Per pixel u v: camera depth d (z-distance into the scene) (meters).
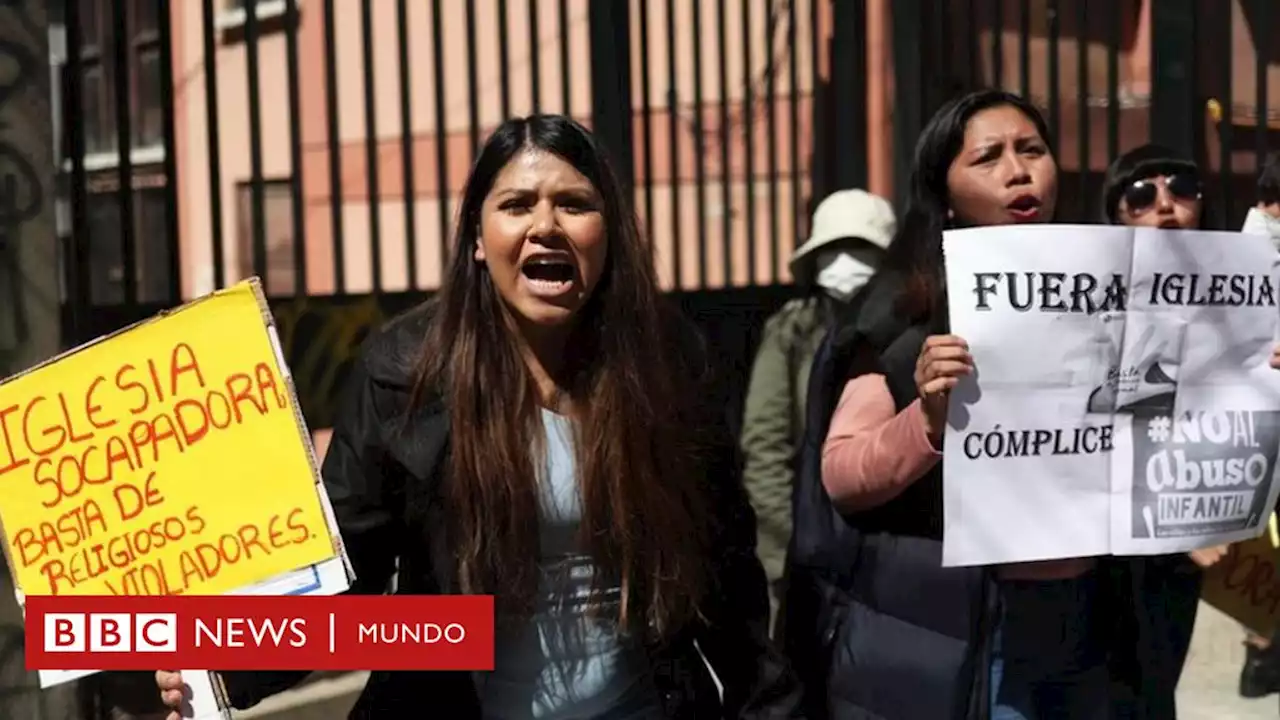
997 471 2.45
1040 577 2.60
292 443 2.15
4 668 3.15
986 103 2.64
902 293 2.61
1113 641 2.69
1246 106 5.91
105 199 6.84
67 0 3.50
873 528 2.59
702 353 2.39
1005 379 2.44
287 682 2.24
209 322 2.16
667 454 2.22
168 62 3.78
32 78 3.16
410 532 2.22
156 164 6.60
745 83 5.26
